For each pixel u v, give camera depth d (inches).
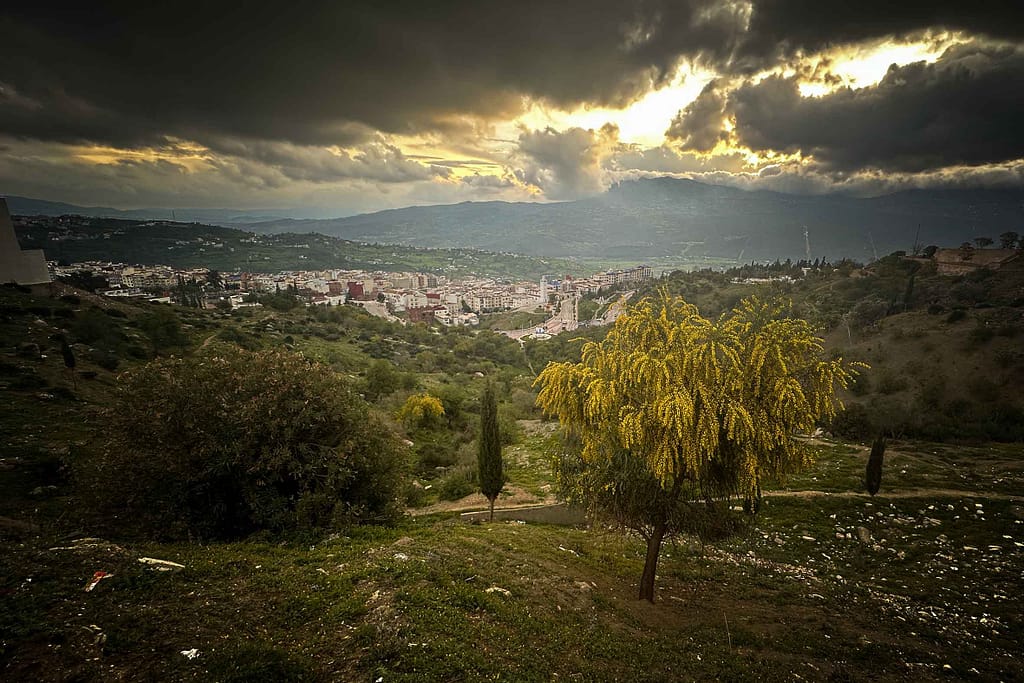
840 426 1931.6
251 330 3998.5
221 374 763.4
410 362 4325.8
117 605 376.2
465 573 521.7
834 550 922.7
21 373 1589.6
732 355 488.7
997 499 1106.1
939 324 2992.1
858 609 641.0
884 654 503.2
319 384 808.3
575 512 1136.2
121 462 657.6
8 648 300.0
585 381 563.2
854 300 4089.6
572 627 459.8
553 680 349.7
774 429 484.1
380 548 577.9
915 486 1226.0
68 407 1414.9
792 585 715.4
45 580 396.2
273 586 446.3
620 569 739.4
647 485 570.9
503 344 5546.3
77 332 2283.5
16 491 855.1
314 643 353.7
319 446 746.2
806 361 515.2
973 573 806.5
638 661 422.0
